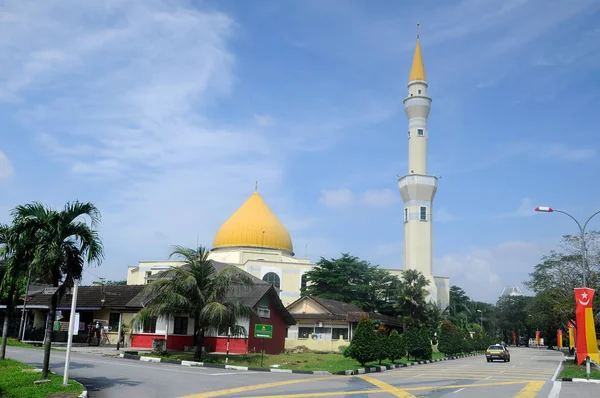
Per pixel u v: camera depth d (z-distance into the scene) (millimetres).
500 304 132750
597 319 44531
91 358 31375
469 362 47844
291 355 42250
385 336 38656
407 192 82375
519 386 24094
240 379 24281
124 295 46188
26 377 19859
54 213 20812
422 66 85000
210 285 34156
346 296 70188
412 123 83625
